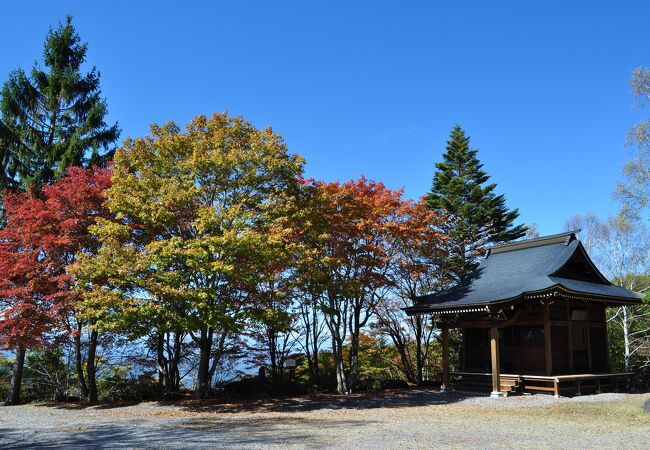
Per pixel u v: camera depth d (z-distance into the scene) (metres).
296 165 18.86
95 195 19.28
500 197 40.22
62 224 18.20
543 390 21.95
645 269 36.16
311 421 14.77
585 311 25.09
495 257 27.12
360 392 23.67
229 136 18.67
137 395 22.12
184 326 16.12
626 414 15.68
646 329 30.78
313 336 26.89
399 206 24.81
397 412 16.84
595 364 25.09
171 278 16.16
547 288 20.16
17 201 20.91
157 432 12.78
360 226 22.09
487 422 14.36
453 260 34.81
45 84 27.62
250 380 23.25
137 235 19.34
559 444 10.69
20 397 21.83
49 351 22.64
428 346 32.69
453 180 39.62
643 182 27.11
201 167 17.75
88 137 27.09
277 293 18.11
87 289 18.16
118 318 16.20
